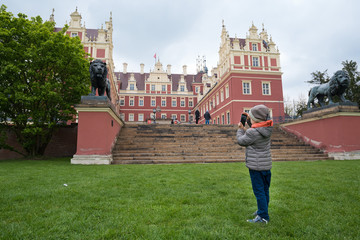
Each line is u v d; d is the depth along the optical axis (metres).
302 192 4.08
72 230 2.37
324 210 3.03
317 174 6.12
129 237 2.19
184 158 10.28
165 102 48.09
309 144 13.62
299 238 2.19
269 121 2.58
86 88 13.26
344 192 4.05
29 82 11.93
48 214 2.84
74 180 5.21
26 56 11.17
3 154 14.20
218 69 34.88
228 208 3.11
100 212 2.92
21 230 2.33
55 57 11.72
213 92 36.84
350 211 2.99
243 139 2.61
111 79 32.84
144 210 3.00
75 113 13.35
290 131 15.59
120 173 6.36
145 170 7.00
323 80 27.11
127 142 11.96
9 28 11.88
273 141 14.10
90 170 7.02
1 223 2.52
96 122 9.77
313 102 14.19
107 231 2.30
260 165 2.57
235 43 29.80
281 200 3.54
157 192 4.05
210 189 4.29
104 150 9.63
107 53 30.58
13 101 11.94
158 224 2.54
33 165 8.60
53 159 12.20
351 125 11.70
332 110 12.08
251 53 29.86
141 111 46.94
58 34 11.90
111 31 35.16
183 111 48.34
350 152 11.40
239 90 28.41
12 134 14.52
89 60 14.94
